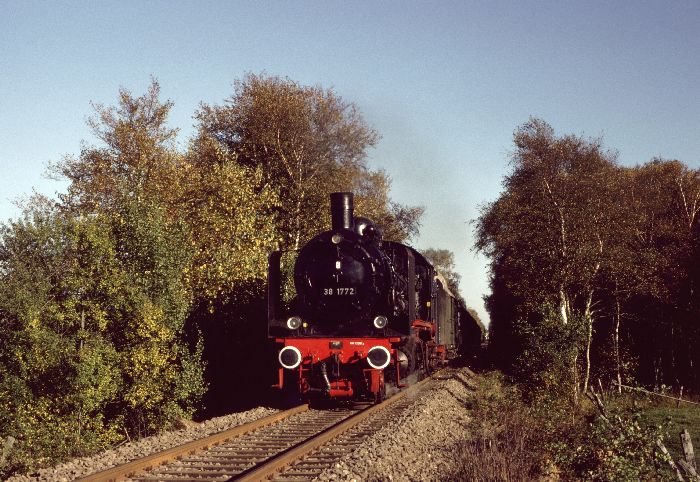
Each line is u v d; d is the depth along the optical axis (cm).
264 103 3500
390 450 1038
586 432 1221
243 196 2350
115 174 3156
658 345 2820
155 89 3344
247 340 2188
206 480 842
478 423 1452
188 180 2781
